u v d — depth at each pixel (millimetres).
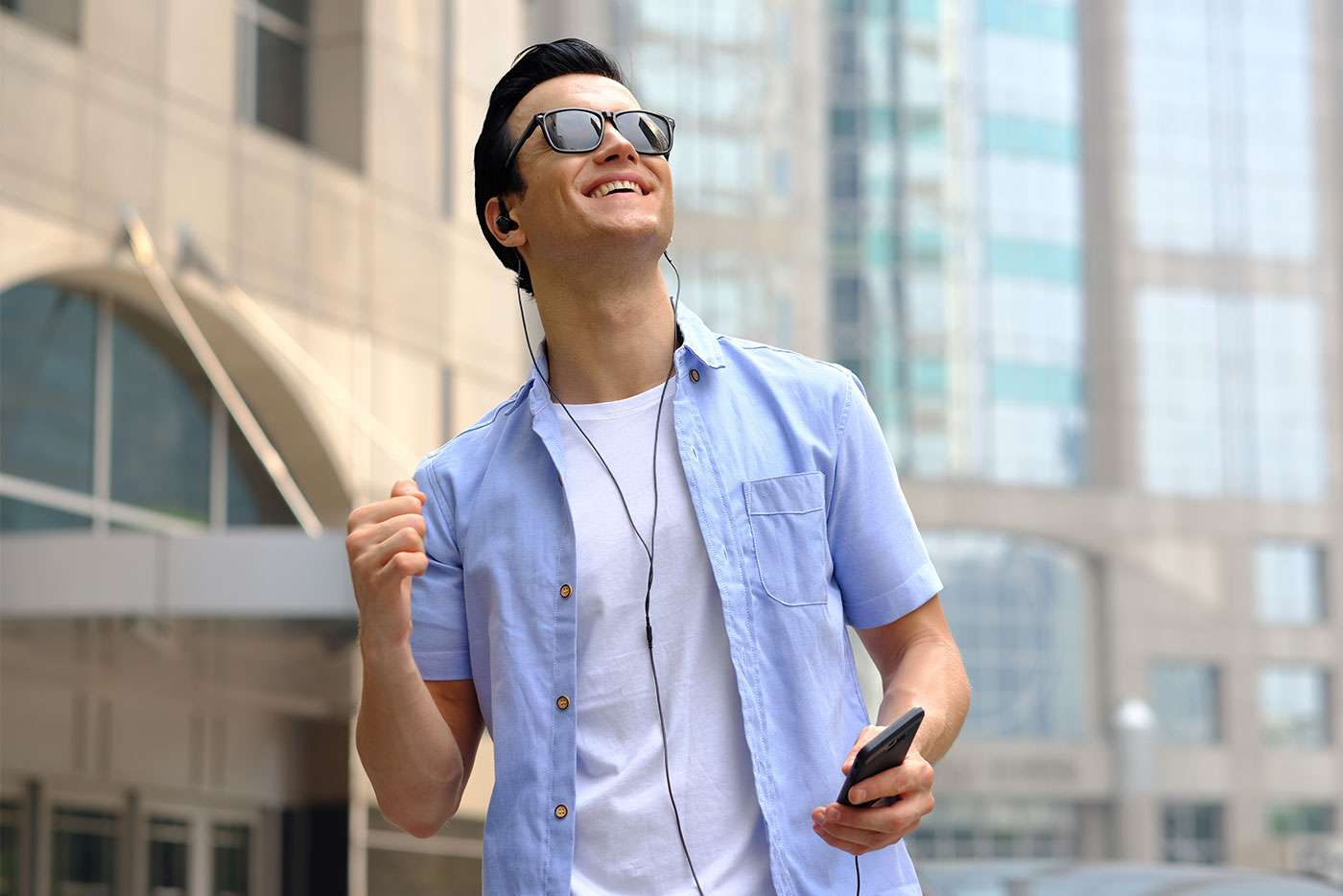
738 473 2094
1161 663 47375
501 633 2104
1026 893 3709
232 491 14047
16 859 11719
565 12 44562
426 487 2254
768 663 2031
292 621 10305
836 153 46281
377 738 2068
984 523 45812
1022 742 44906
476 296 16922
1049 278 47656
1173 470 48156
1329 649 48812
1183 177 49750
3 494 11828
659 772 2016
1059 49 49062
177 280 13203
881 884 2039
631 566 2074
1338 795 47938
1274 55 51281
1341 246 50938
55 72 12430
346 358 15016
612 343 2182
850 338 45531
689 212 44656
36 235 12117
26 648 11125
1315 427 49781
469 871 16484
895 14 47188
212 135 13859
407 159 16078
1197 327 49094
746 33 45875
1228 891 3738
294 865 14617
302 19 15664
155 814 13062
